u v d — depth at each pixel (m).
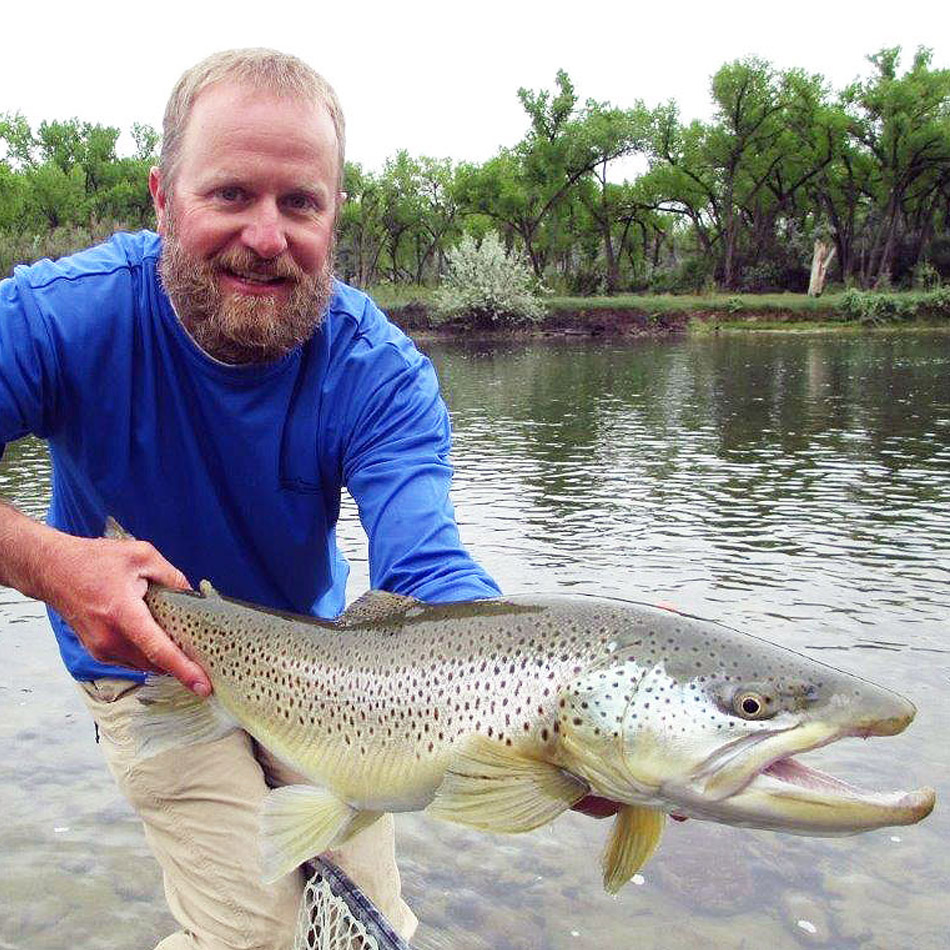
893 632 2.32
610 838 0.74
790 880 1.41
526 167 20.38
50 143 22.53
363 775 0.83
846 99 19.48
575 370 9.59
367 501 0.96
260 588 1.07
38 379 0.95
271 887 1.07
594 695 0.70
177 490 1.01
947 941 1.29
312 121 0.91
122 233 1.04
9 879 1.39
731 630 0.72
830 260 19.67
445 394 7.71
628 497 3.92
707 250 21.17
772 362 9.94
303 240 0.92
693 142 20.09
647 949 1.27
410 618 0.83
